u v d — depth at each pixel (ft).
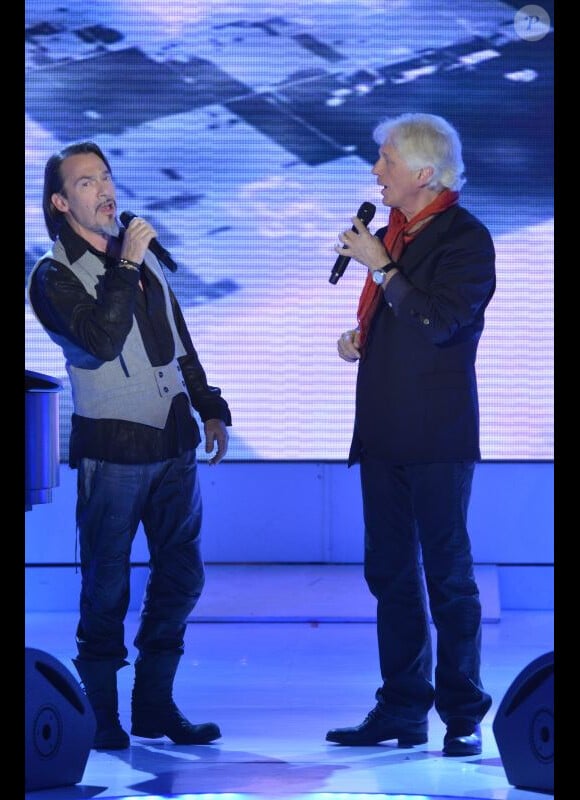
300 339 54.49
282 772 30.07
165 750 32.50
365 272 54.34
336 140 53.93
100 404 32.27
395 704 32.89
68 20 53.62
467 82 53.62
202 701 38.60
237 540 56.95
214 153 54.03
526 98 53.67
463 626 31.96
